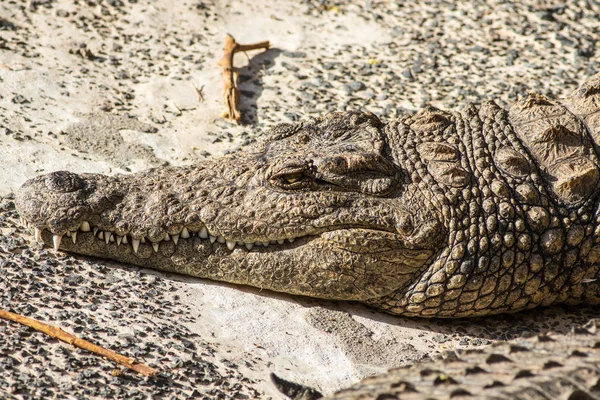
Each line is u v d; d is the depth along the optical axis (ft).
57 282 59.88
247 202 60.34
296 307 61.46
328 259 59.77
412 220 59.62
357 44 100.17
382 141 63.67
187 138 81.05
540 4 109.50
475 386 42.47
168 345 55.47
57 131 79.00
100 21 99.09
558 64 98.32
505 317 64.23
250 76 92.38
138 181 63.31
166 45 96.37
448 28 104.42
